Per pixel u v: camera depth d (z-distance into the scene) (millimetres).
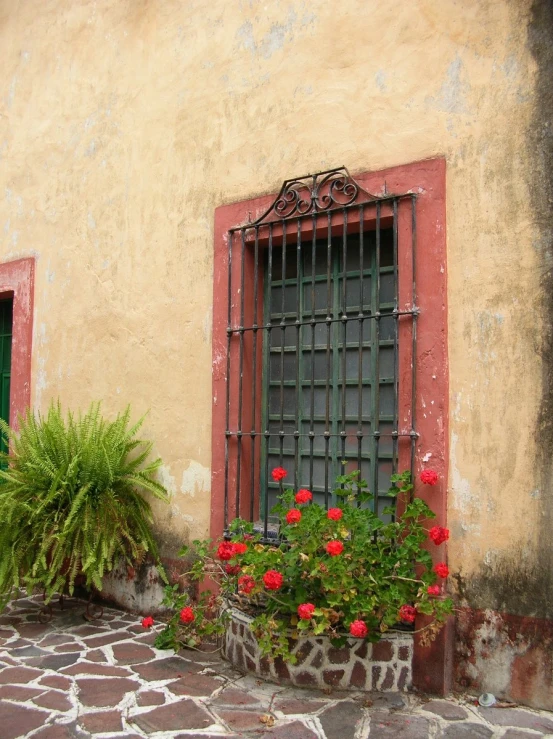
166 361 4770
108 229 5234
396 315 3633
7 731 2988
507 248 3420
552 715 3137
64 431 4688
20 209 5977
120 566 4840
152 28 5098
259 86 4422
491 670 3318
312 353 3883
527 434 3305
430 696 3342
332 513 3355
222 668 3723
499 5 3535
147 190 4992
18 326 5840
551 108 3344
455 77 3641
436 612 3275
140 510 4617
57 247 5609
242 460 4320
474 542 3408
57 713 3162
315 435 4188
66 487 4430
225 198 4531
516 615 3273
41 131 5871
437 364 3541
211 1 4742
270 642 3324
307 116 4172
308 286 4277
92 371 5230
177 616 4031
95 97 5449
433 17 3742
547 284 3299
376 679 3395
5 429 4957
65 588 4871
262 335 4434
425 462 3541
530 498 3275
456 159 3596
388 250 3979
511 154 3438
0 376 6359
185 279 4711
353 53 4023
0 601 4402
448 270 3576
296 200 4113
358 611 3225
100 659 3857
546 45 3381
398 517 3590
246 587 3443
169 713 3160
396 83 3838
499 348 3406
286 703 3271
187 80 4824
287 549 3793
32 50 6055
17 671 3678
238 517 4105
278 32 4371
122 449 4609
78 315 5379
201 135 4703
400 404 3650
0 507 4305
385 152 3834
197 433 4547
